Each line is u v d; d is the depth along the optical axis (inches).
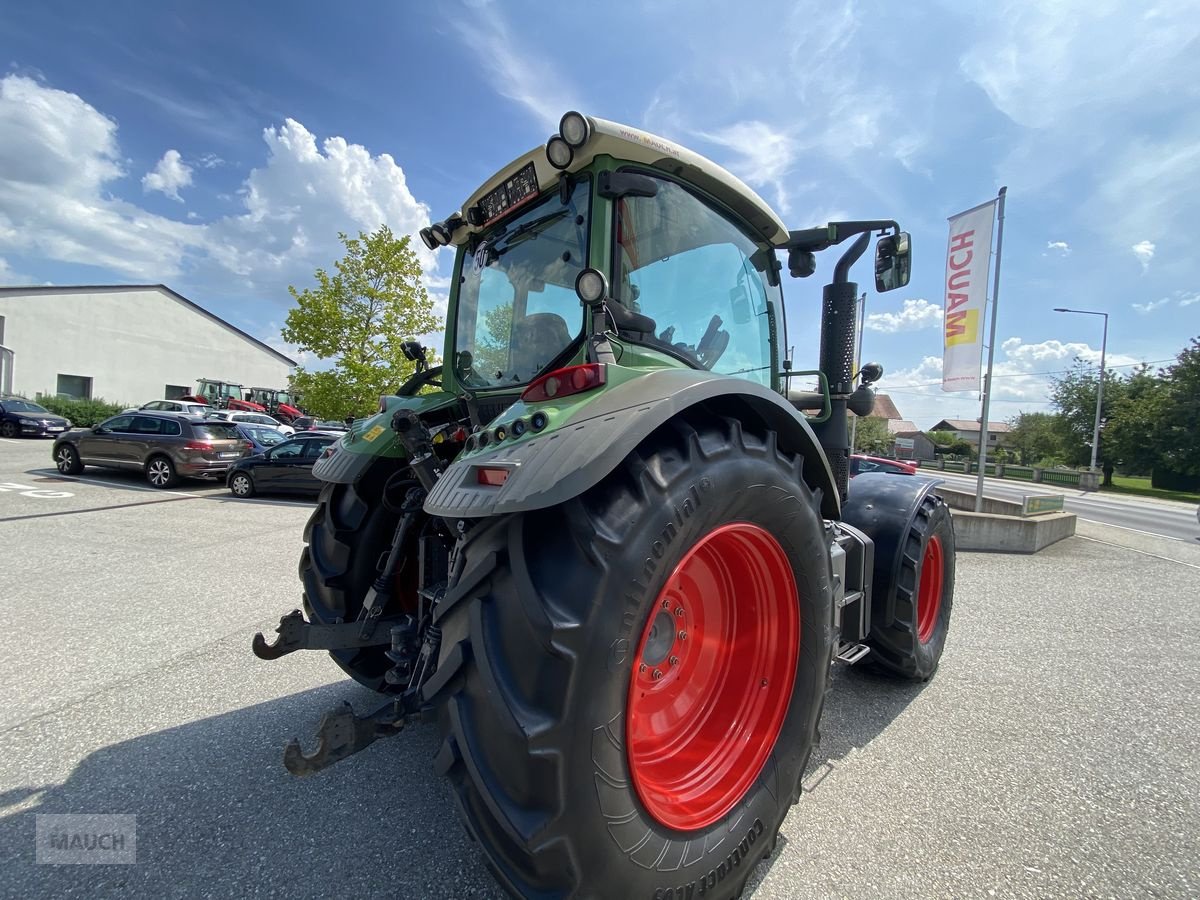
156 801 81.9
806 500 71.6
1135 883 69.9
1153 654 150.6
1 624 150.6
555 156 74.0
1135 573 258.7
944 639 135.3
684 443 59.6
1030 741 103.7
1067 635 165.3
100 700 111.5
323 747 59.8
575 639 49.4
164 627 150.3
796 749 70.9
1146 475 1259.2
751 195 95.8
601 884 50.6
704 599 75.4
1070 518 366.9
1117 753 100.2
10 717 105.0
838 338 109.4
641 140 76.8
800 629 72.4
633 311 79.5
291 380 522.9
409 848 73.4
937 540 133.1
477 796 50.6
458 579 60.1
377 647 104.5
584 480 52.1
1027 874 71.0
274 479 409.1
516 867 50.6
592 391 62.6
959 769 94.2
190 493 423.5
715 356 92.8
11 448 643.5
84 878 67.6
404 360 504.1
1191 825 81.2
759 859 65.7
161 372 1307.8
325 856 71.8
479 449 62.9
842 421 109.5
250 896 65.5
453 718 51.8
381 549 102.0
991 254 379.6
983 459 394.6
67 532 264.2
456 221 103.3
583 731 49.4
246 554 233.5
